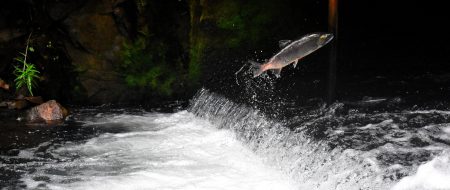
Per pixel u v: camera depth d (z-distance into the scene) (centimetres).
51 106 938
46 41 1061
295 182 602
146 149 751
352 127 701
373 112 770
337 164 574
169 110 1003
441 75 974
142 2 1048
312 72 1060
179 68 1063
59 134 839
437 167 530
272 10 1086
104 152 743
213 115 892
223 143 769
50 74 1063
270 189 589
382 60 1117
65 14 1047
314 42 469
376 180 523
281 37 1098
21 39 1056
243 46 1073
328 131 684
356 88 918
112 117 952
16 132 849
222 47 1062
